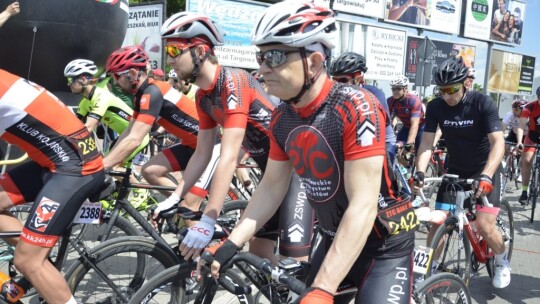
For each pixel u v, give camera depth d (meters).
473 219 3.50
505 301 3.65
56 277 2.36
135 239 2.64
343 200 1.73
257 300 2.58
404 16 17.64
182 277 2.31
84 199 2.43
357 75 3.87
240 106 2.48
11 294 2.45
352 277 1.93
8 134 2.29
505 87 24.84
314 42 1.54
